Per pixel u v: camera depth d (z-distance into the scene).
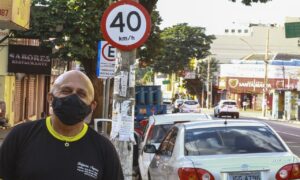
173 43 90.56
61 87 3.90
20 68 26.66
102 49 15.04
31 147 3.72
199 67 96.50
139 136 14.30
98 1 29.59
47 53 27.41
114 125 9.86
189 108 56.53
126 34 9.60
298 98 63.22
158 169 9.12
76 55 29.27
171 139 9.06
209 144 8.16
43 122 3.84
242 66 89.69
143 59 36.19
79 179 3.68
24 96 33.22
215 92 99.06
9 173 3.77
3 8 18.12
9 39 27.36
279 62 84.56
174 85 114.75
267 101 77.81
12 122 29.03
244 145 8.12
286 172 7.52
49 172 3.65
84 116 3.82
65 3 29.36
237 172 7.46
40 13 28.75
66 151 3.73
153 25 35.22
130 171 9.74
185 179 7.48
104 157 3.84
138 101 27.55
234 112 57.66
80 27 29.19
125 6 9.59
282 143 8.30
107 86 16.17
